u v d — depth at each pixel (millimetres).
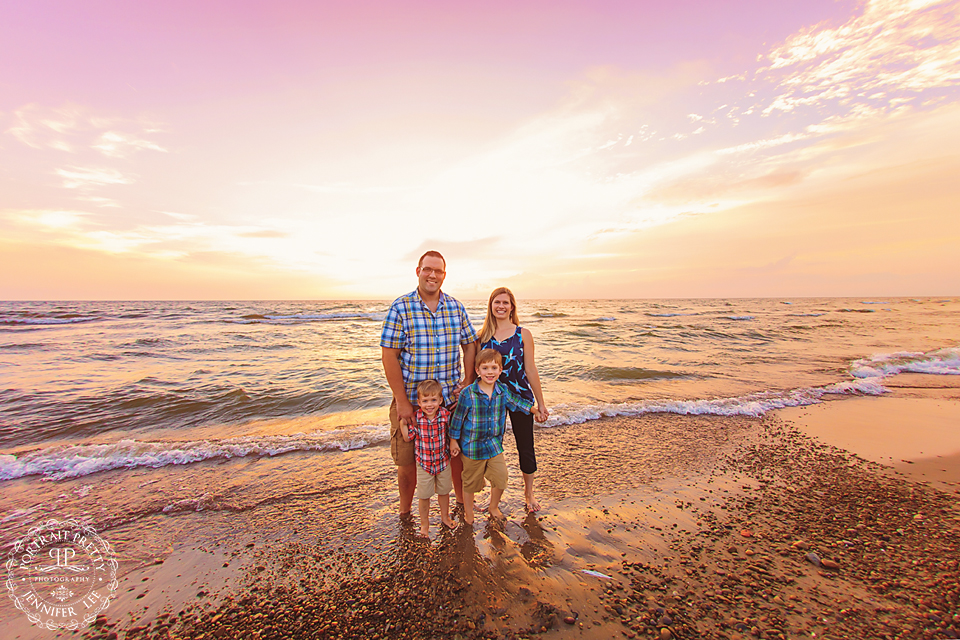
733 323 26562
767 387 8211
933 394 7523
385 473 4242
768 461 4473
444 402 3121
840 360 11508
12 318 31031
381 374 9766
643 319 31906
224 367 10773
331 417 6391
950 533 2969
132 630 2152
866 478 4020
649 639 1990
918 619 2078
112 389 8070
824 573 2506
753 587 2373
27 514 3451
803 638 1964
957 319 30016
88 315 35844
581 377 9344
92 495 3791
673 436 5305
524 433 3338
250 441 5066
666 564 2621
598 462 4445
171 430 5820
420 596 2367
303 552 2855
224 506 3562
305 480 4082
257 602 2357
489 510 3330
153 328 23609
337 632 2107
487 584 2449
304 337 18906
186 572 2658
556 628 2082
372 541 2977
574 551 2777
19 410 6637
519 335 3361
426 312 3062
